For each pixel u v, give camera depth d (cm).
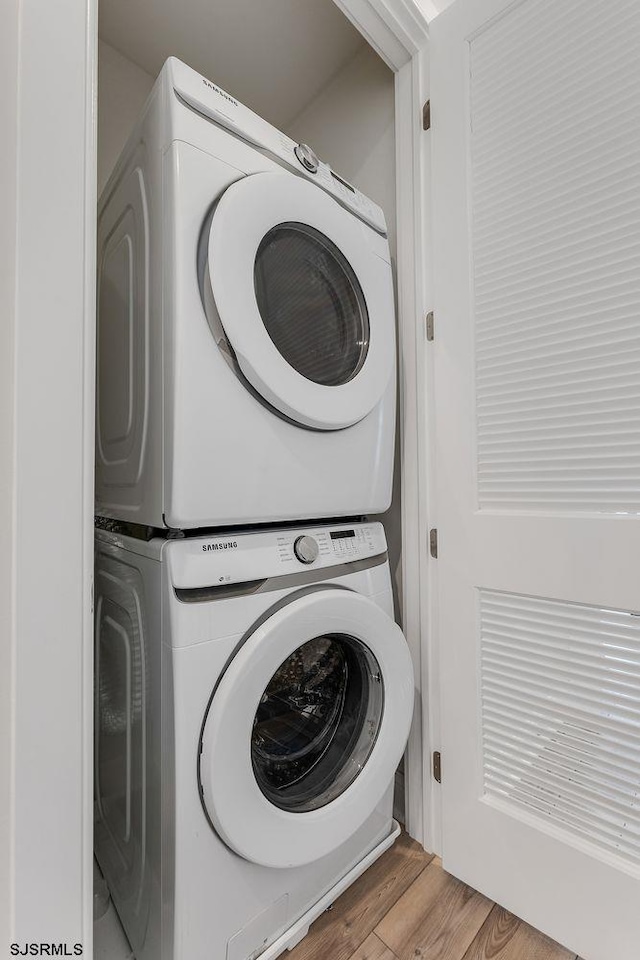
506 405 113
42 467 64
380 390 118
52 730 64
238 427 90
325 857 105
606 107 97
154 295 89
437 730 129
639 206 93
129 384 101
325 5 151
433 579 131
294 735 104
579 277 101
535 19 108
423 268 135
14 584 61
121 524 109
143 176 94
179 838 79
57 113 67
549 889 103
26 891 61
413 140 138
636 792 93
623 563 94
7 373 61
